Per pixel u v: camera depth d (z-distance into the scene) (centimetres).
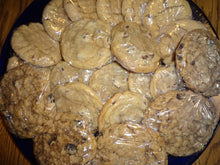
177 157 23
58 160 21
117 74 24
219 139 30
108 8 25
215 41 24
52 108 22
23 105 22
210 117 23
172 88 24
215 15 32
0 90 23
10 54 24
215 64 23
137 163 21
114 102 23
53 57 24
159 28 25
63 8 26
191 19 26
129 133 22
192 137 23
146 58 23
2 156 28
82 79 24
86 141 21
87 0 25
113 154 21
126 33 23
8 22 31
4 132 29
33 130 22
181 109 22
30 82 22
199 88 23
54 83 24
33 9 26
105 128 22
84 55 23
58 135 22
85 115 22
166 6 25
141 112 23
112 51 23
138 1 25
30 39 24
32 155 23
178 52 23
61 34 25
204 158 30
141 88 24
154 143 22
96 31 24
